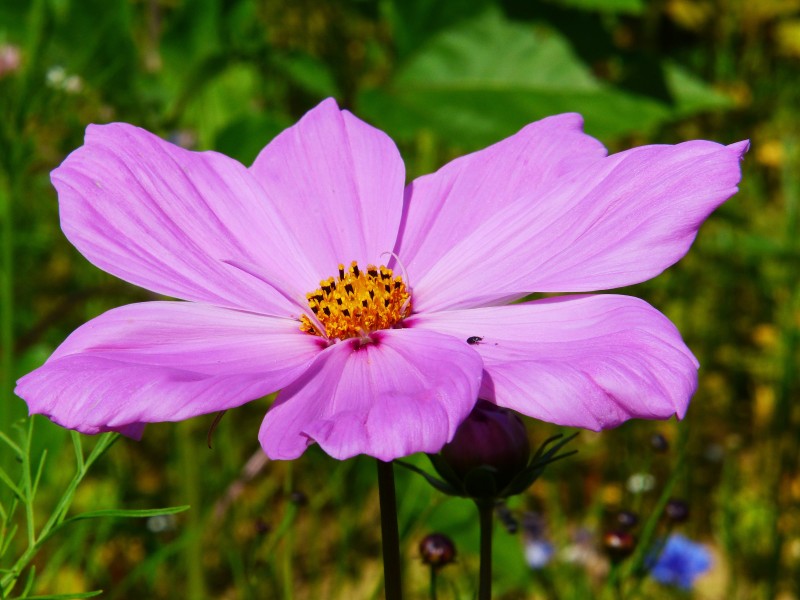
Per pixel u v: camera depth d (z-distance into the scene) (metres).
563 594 0.31
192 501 0.30
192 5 0.30
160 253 0.19
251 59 0.31
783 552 0.32
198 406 0.15
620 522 0.24
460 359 0.16
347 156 0.20
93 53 0.29
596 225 0.17
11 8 0.31
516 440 0.18
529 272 0.18
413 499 0.27
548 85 0.33
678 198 0.17
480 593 0.18
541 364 0.16
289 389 0.17
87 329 0.17
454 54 0.33
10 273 0.27
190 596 0.30
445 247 0.20
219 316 0.18
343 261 0.20
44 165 0.30
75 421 0.15
